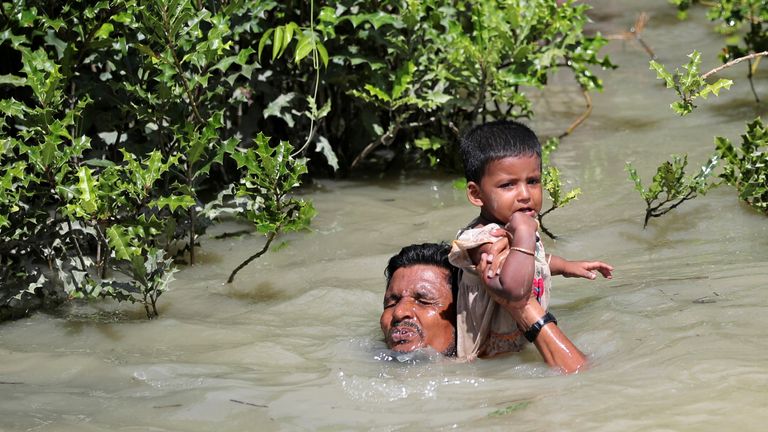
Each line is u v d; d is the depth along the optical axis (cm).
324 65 921
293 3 943
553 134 1096
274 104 915
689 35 1492
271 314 684
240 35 915
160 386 565
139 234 702
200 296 729
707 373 514
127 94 835
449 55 938
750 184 787
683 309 613
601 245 778
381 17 898
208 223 804
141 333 657
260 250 817
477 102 956
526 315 553
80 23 797
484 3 961
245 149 934
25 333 671
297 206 743
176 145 791
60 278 710
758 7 1187
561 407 494
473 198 574
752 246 747
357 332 639
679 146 1016
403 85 920
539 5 984
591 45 1027
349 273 753
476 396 521
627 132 1085
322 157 1007
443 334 588
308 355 603
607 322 605
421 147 972
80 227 773
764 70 1273
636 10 1641
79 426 513
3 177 680
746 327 578
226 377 571
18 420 523
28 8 784
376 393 533
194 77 777
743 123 1074
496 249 551
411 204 916
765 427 455
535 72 1014
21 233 714
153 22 751
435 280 594
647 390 504
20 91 857
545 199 890
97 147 868
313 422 504
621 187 909
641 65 1364
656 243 777
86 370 595
